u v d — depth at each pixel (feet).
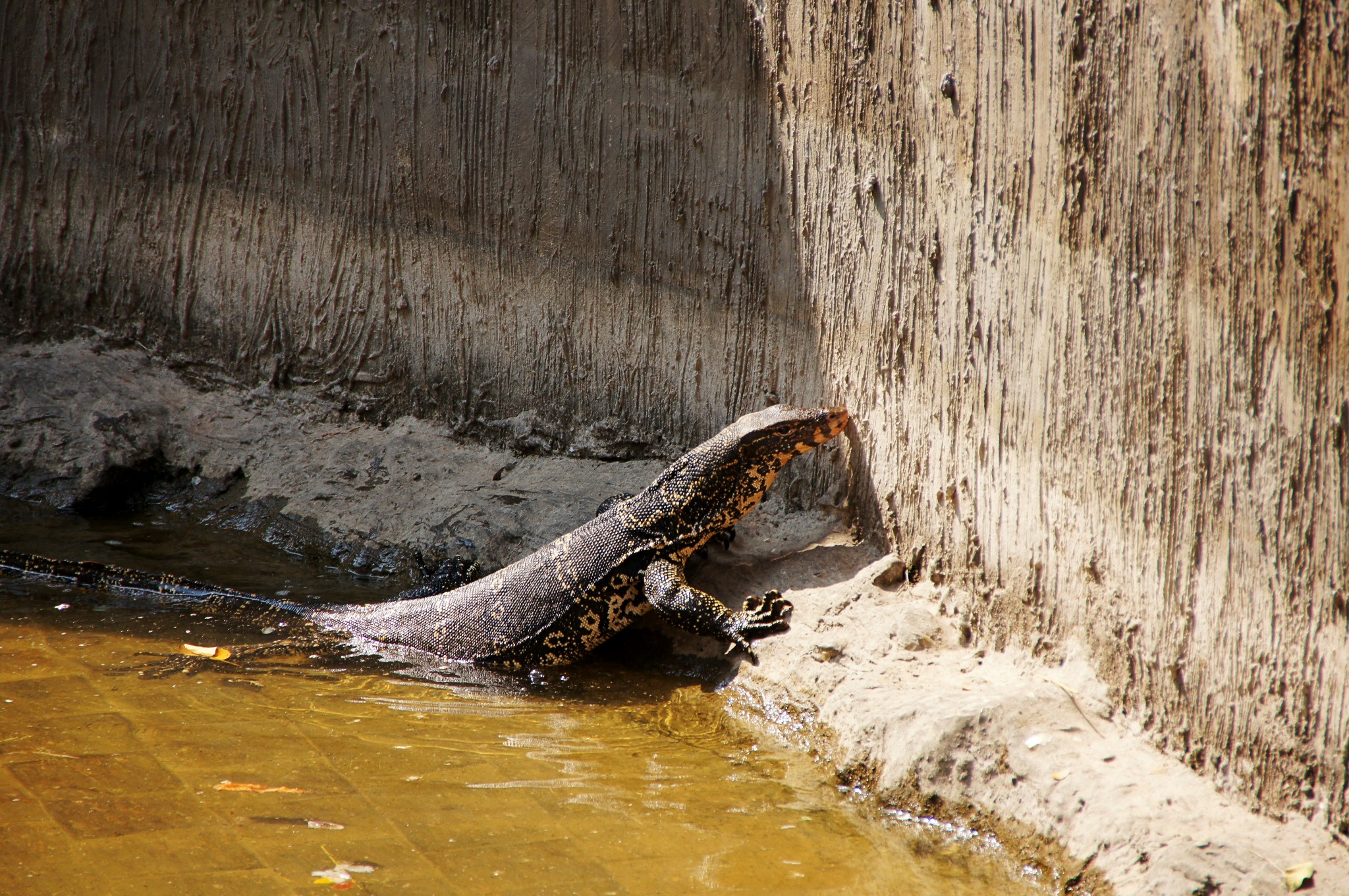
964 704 52.19
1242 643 43.04
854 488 69.72
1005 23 53.52
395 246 94.73
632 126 80.18
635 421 84.33
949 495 61.05
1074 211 50.26
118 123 104.53
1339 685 39.11
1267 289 40.57
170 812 46.62
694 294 79.25
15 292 109.19
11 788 48.01
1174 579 46.29
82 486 95.14
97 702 59.21
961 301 59.00
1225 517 43.52
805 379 73.10
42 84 105.81
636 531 70.18
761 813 50.19
